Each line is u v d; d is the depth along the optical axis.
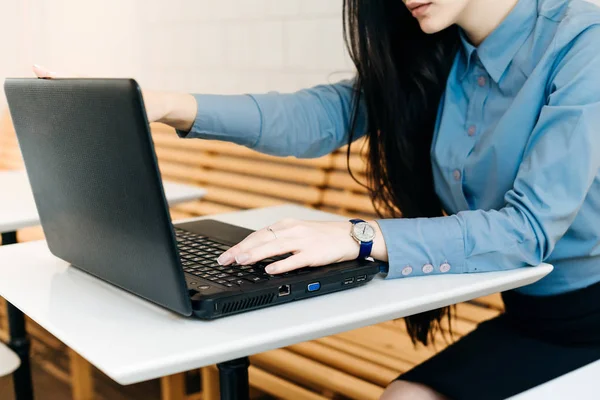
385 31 1.37
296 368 1.65
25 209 1.43
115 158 0.83
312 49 2.15
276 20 2.24
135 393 2.34
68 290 0.99
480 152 1.28
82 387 2.19
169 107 1.28
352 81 1.57
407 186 1.44
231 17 2.39
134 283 0.91
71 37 3.12
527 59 1.24
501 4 1.24
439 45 1.36
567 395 0.89
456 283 1.01
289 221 1.02
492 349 1.28
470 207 1.35
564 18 1.20
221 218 1.42
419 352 1.66
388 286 1.00
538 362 1.23
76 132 0.89
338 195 1.97
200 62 2.55
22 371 1.74
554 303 1.29
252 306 0.88
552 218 1.07
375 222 1.05
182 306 0.83
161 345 0.78
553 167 1.08
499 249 1.05
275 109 1.44
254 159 2.23
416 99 1.39
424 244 1.03
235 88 2.43
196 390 2.28
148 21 2.73
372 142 1.47
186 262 1.00
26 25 3.32
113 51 2.92
